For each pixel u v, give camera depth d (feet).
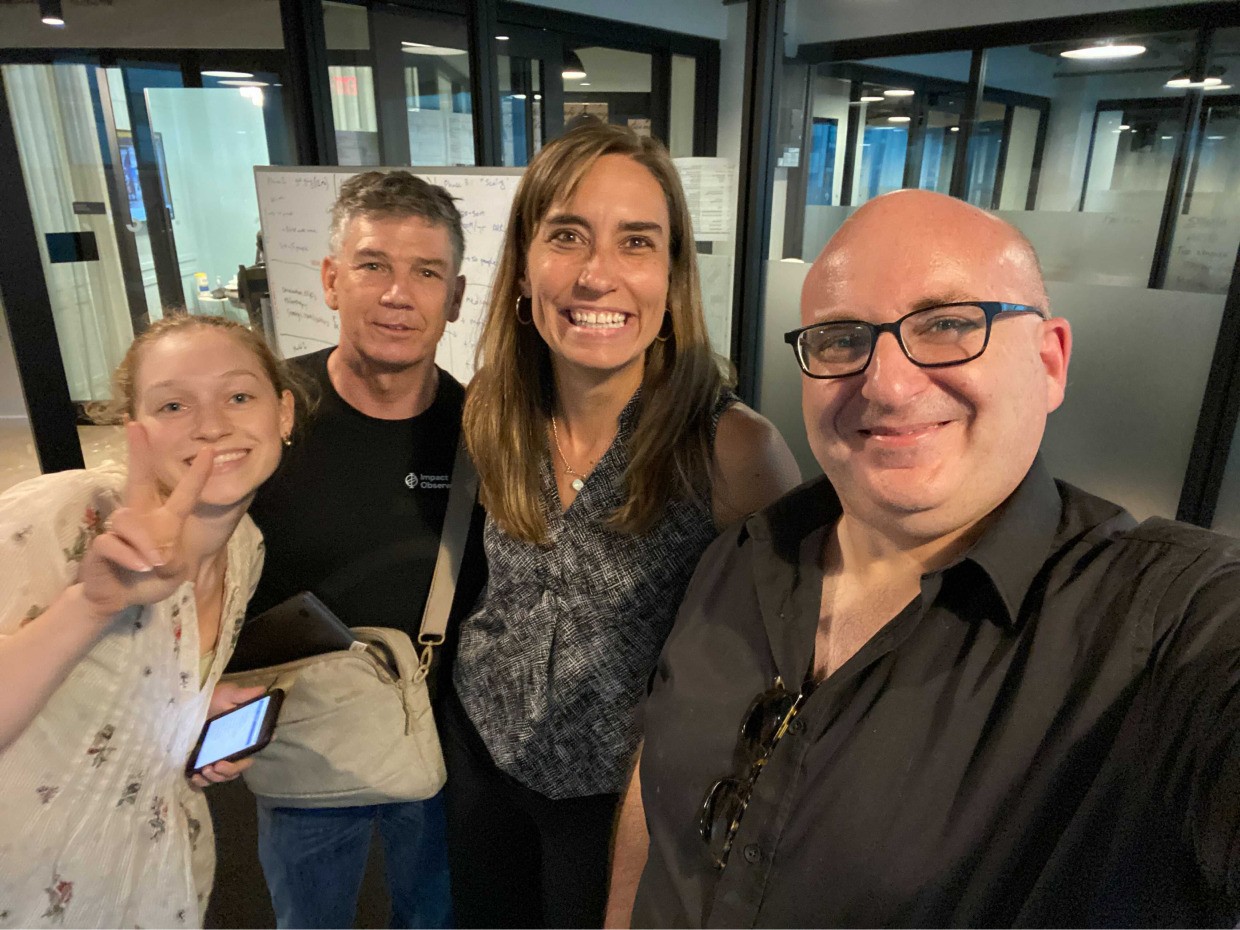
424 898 4.75
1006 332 1.94
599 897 3.96
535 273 3.55
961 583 2.08
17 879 2.67
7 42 12.39
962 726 1.90
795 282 11.59
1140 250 9.86
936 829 1.86
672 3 14.07
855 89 14.26
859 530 2.38
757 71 10.71
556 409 3.89
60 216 14.05
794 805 2.13
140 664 2.86
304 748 3.97
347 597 4.40
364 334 4.23
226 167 14.42
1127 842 1.63
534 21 12.76
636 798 3.09
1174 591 1.74
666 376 3.63
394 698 4.07
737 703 2.47
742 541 2.86
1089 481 9.54
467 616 4.51
